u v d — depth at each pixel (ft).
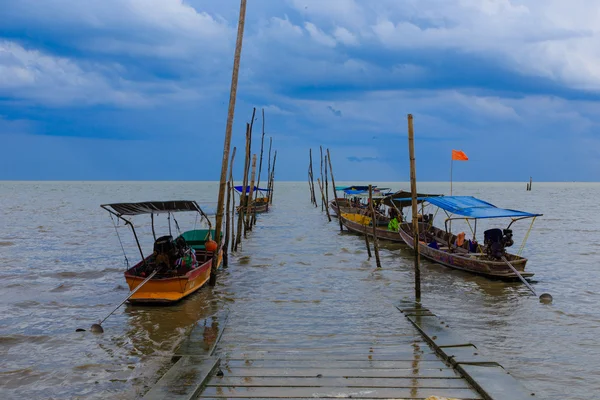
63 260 79.25
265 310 48.29
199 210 56.08
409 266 73.87
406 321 43.65
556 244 100.63
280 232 120.98
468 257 66.74
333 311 47.75
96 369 34.32
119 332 42.39
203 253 64.28
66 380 32.55
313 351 35.24
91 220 148.77
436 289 58.03
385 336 39.11
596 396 29.96
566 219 158.10
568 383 31.76
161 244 52.19
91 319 46.42
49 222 140.67
